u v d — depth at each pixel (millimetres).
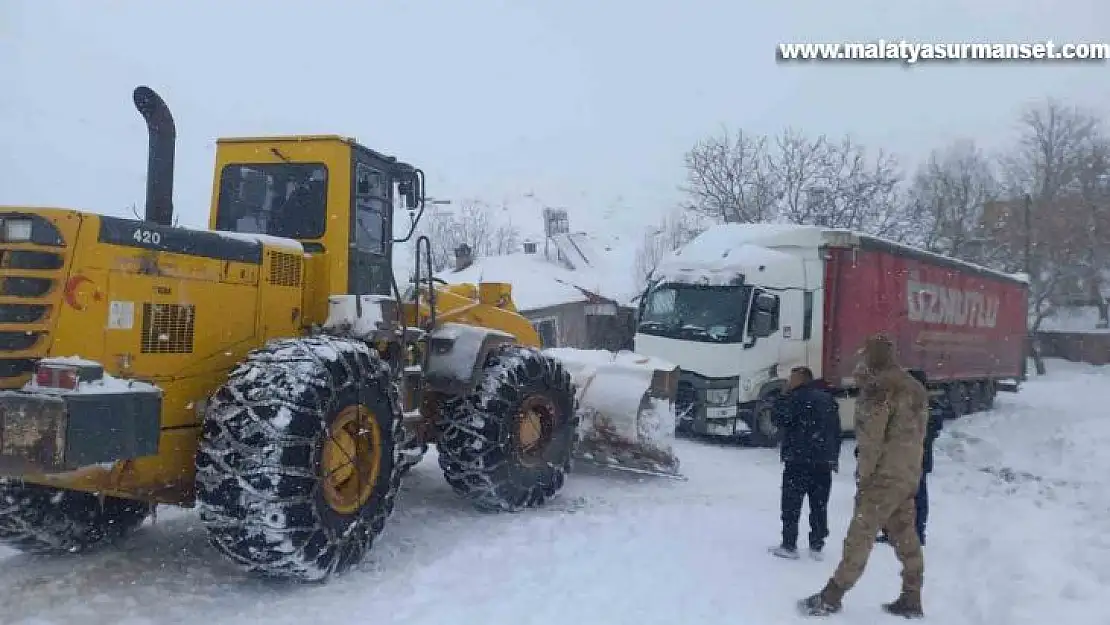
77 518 5398
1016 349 21344
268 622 4449
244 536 4633
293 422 4707
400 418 5738
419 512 6988
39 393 3959
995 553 6090
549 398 7438
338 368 5105
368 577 5242
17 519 5059
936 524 7406
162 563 5418
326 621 4480
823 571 5773
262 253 5492
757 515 7426
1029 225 41125
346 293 6305
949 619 4875
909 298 15023
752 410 12391
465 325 7059
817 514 6133
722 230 13859
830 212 33188
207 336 5066
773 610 4875
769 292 12586
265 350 5113
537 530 6379
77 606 4609
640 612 4719
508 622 4508
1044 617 4715
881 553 6363
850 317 13312
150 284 4691
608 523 6691
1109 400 22188
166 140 5016
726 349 12320
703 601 4945
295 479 4688
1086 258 44750
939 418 6582
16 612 4508
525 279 29203
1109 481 9008
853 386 13398
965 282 17641
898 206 35438
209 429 4750
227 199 6445
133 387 4258
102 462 4039
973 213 42750
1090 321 49250
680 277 13141
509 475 6934
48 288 4238
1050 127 49281
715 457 11188
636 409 8688
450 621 4496
